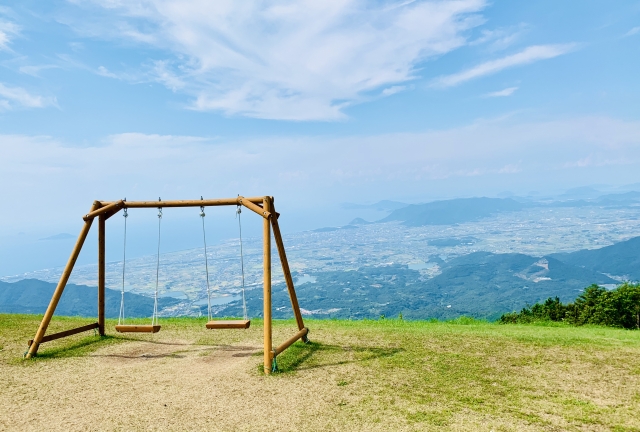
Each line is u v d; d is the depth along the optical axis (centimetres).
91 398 671
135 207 1005
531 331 1253
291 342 896
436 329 1246
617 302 2123
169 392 695
